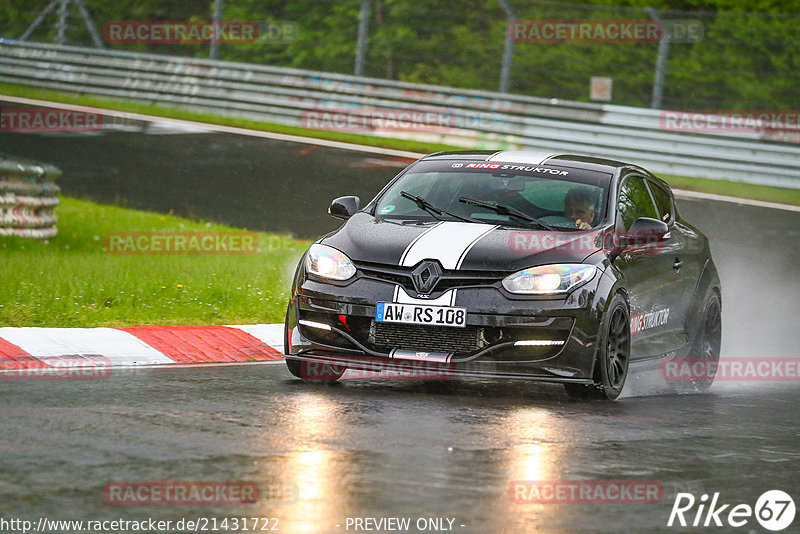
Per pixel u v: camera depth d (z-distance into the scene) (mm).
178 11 106938
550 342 22469
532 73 104375
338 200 26359
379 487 15109
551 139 70188
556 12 108375
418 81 104500
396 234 23953
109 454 16391
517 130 71188
